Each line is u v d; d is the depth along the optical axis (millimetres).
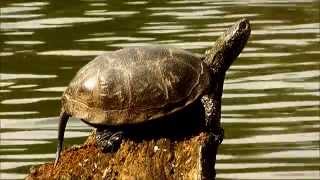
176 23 21531
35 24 21938
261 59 18938
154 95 9086
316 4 23500
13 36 21031
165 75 9164
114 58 9297
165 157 9008
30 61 19250
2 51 19984
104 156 9297
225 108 16453
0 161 14734
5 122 16172
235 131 15656
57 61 19188
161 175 8984
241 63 18719
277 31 21000
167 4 23594
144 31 20938
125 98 9094
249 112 16281
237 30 10031
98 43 20234
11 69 18797
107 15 22578
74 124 15922
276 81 17641
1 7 23469
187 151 8945
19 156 14883
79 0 24234
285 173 14281
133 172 9102
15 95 17344
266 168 14453
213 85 9523
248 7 23188
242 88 17312
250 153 14922
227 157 14836
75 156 9539
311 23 21672
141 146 9125
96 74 9242
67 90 9453
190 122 9242
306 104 16562
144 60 9234
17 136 15641
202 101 9344
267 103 16625
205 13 22531
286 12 22750
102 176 9281
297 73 18062
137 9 23141
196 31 20750
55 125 15992
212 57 9914
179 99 9109
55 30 21391
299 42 20109
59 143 9688
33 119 16250
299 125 15773
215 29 20922
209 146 8922
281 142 15227
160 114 9047
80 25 21734
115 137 9211
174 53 9375
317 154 14773
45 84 17844
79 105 9266
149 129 9172
